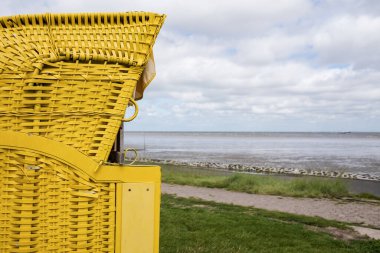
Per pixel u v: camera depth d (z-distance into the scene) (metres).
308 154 92.88
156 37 2.22
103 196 2.06
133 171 2.09
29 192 1.98
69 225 2.02
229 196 22.55
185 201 18.97
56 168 2.00
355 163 64.50
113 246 2.07
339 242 10.94
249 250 9.05
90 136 2.09
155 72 2.37
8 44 2.12
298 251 9.38
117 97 2.14
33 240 1.99
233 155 86.62
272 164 61.25
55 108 2.08
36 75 2.05
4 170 1.97
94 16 2.20
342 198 23.36
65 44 2.14
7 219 1.97
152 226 2.11
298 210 18.83
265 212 16.50
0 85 2.03
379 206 20.61
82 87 2.11
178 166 52.66
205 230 10.85
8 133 1.96
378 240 11.77
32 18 2.18
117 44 2.19
